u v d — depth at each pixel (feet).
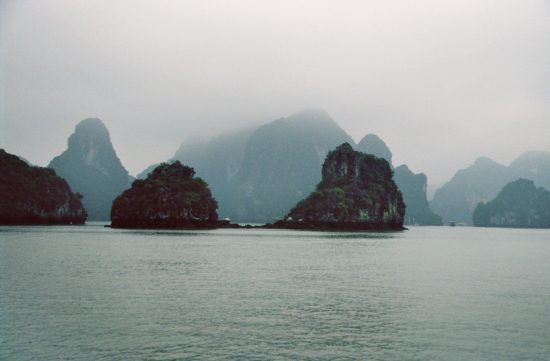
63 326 86.22
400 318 96.12
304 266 189.37
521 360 71.87
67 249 250.78
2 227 586.04
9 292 117.50
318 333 84.53
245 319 93.71
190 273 160.15
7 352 72.18
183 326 87.61
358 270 178.29
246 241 368.68
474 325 90.84
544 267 201.77
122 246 283.79
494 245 401.49
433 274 169.27
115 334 81.76
